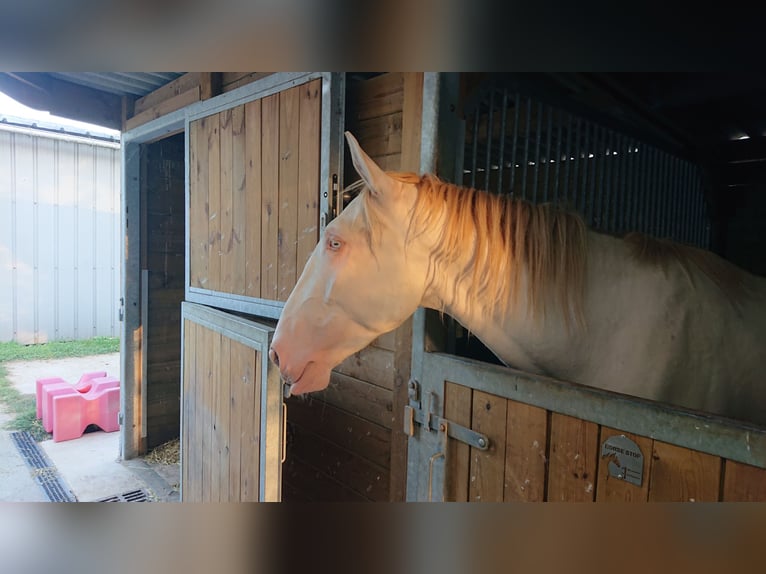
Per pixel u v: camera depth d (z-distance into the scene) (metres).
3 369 4.89
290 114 1.60
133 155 3.01
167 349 3.28
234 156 1.92
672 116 2.45
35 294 5.94
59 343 6.01
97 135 6.18
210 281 2.12
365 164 0.92
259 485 1.43
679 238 2.80
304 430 1.86
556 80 1.71
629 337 0.94
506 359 1.06
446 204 0.96
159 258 3.20
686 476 0.71
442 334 1.24
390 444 1.46
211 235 2.11
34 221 5.88
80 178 6.17
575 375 0.99
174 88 2.48
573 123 1.92
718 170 3.09
